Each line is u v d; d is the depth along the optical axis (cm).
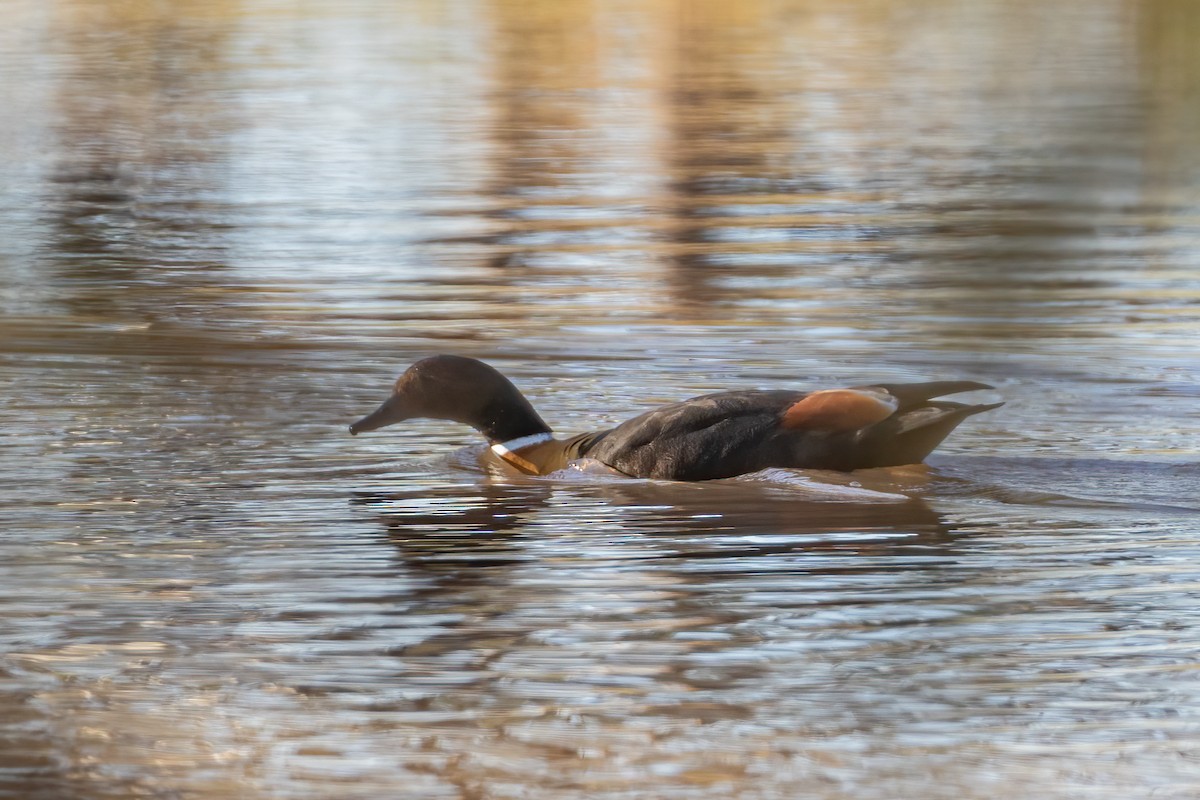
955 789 686
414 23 5078
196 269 2075
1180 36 4719
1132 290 1930
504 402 1250
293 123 3359
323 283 1992
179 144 3119
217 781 704
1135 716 752
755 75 4062
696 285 1975
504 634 861
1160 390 1448
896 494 1113
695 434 1162
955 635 849
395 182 2742
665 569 963
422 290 1944
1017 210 2498
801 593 916
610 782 698
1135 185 2700
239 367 1563
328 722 759
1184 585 920
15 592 935
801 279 2012
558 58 4381
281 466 1230
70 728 757
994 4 5516
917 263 2114
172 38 4697
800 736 736
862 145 3103
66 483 1177
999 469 1172
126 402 1430
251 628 875
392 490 1162
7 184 2731
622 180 2758
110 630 874
